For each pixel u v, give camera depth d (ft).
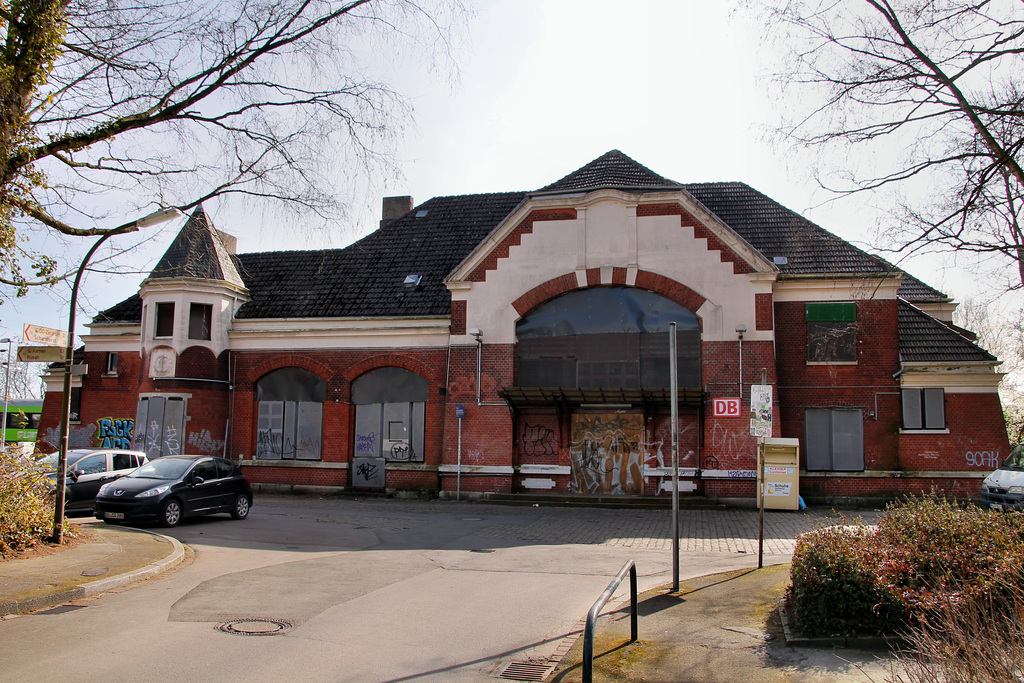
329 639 27.30
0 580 35.42
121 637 27.12
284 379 91.30
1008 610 22.90
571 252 81.20
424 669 24.09
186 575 39.42
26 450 46.50
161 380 88.94
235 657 24.76
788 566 40.55
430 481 84.64
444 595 35.22
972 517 30.55
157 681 22.21
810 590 26.89
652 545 51.67
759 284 77.00
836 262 81.35
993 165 31.50
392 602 33.60
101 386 97.91
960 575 25.89
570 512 70.95
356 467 87.45
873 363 78.48
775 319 80.69
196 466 61.36
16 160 35.99
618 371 79.36
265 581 37.91
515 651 26.27
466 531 57.77
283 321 91.35
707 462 75.56
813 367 79.41
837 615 26.37
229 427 91.45
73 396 98.48
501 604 33.47
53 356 47.21
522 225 82.84
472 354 82.48
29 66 35.42
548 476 79.82
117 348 98.32
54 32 35.29
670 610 31.48
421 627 29.37
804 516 67.62
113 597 34.06
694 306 77.82
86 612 31.14
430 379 85.92
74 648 25.61
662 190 79.36
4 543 41.47
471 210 103.60
